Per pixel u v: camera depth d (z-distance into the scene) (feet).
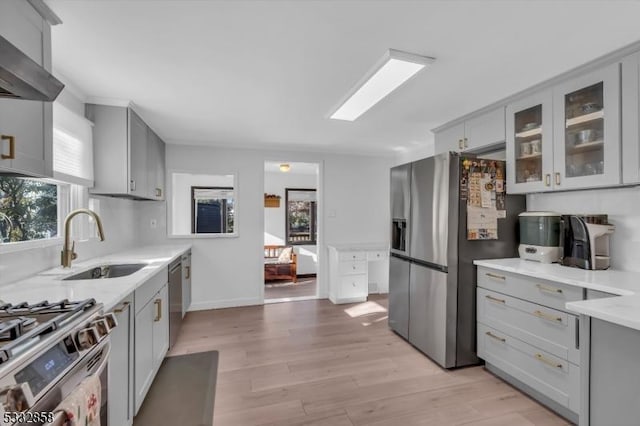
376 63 6.34
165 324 8.40
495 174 8.38
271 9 4.65
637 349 3.63
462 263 8.07
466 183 8.10
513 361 7.06
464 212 8.08
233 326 11.16
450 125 10.32
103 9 4.61
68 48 5.72
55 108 6.59
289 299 14.65
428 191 8.66
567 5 4.54
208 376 7.71
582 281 5.67
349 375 7.76
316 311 12.92
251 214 13.84
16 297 4.59
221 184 18.54
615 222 6.93
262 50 5.84
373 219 15.76
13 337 2.85
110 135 8.19
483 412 6.30
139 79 7.04
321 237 14.97
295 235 21.68
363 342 9.79
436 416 6.18
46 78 3.35
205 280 13.26
